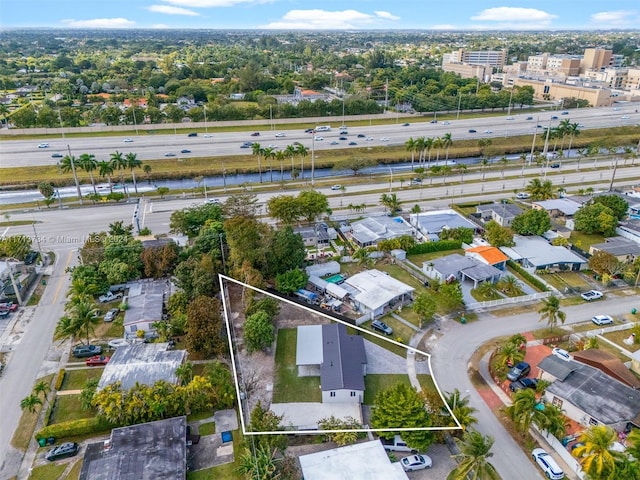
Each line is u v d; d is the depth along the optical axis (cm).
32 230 9256
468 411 4450
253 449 4200
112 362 5369
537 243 8562
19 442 4622
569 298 7125
